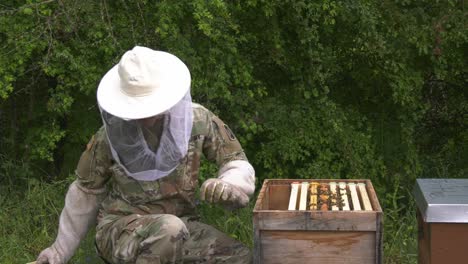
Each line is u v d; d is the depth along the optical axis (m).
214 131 2.87
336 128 4.88
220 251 2.87
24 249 4.16
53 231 4.41
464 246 2.25
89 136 4.82
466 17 4.99
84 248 3.86
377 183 5.19
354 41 5.09
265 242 2.46
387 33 5.00
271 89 5.21
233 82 4.79
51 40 4.12
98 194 2.90
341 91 5.50
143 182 2.79
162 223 2.60
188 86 2.60
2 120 5.05
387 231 4.58
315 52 4.83
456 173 5.63
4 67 4.23
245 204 2.61
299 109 5.08
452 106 5.94
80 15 4.29
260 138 5.14
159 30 4.13
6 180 4.89
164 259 2.60
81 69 4.28
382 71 5.17
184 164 2.82
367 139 5.15
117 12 4.41
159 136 2.62
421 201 2.39
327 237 2.43
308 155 4.98
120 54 4.23
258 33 4.88
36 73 4.72
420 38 5.00
